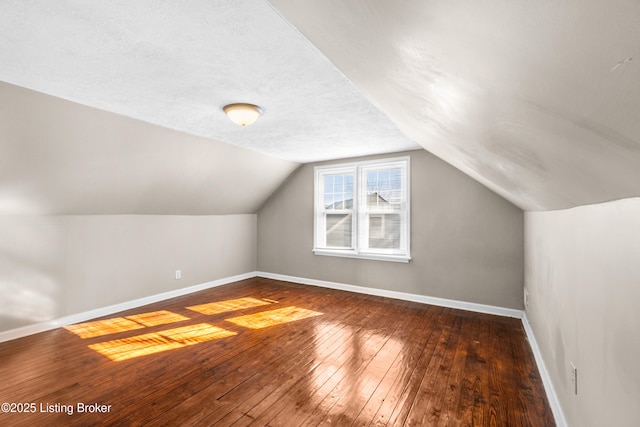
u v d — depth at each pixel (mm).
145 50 1579
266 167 4531
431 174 3867
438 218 3826
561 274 1737
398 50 638
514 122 662
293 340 2807
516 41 335
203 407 1847
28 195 2727
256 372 2244
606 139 465
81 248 3312
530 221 2908
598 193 910
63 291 3168
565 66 330
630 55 240
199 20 1332
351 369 2287
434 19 394
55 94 2146
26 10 1245
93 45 1526
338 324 3199
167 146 3203
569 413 1537
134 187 3410
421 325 3166
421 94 910
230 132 3160
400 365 2348
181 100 2279
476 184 3609
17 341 2762
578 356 1401
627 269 905
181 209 4238
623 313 933
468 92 637
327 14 712
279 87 2055
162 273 4094
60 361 2395
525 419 1752
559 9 232
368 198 4391
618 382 967
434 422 1728
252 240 5477
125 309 3672
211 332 2990
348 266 4543
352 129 3041
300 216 5023
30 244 2941
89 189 3068
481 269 3580
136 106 2396
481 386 2070
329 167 4684
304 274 4988
